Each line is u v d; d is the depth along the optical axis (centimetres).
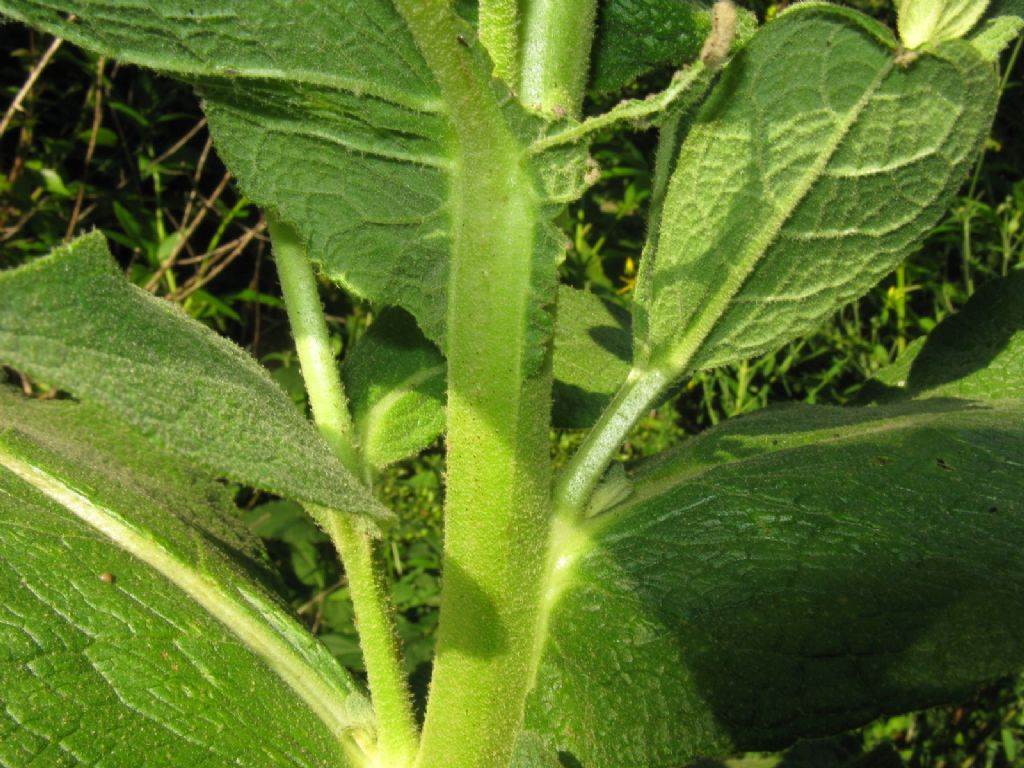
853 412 35
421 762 29
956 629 26
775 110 25
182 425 21
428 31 22
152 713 26
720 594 28
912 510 28
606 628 28
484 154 24
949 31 25
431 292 26
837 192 26
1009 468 29
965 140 25
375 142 24
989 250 101
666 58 32
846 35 24
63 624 26
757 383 94
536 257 25
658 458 35
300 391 94
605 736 28
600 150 109
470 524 27
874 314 102
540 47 26
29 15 23
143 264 111
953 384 38
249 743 27
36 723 25
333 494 22
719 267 28
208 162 114
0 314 19
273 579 35
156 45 23
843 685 26
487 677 28
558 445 82
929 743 72
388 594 30
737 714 27
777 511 29
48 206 101
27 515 28
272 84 24
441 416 31
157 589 29
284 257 30
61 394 86
